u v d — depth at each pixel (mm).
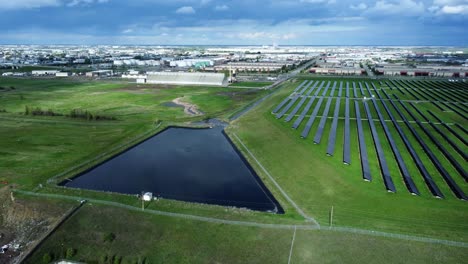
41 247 42906
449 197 54094
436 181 59906
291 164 68938
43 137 85438
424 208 50688
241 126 97562
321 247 42125
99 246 43156
